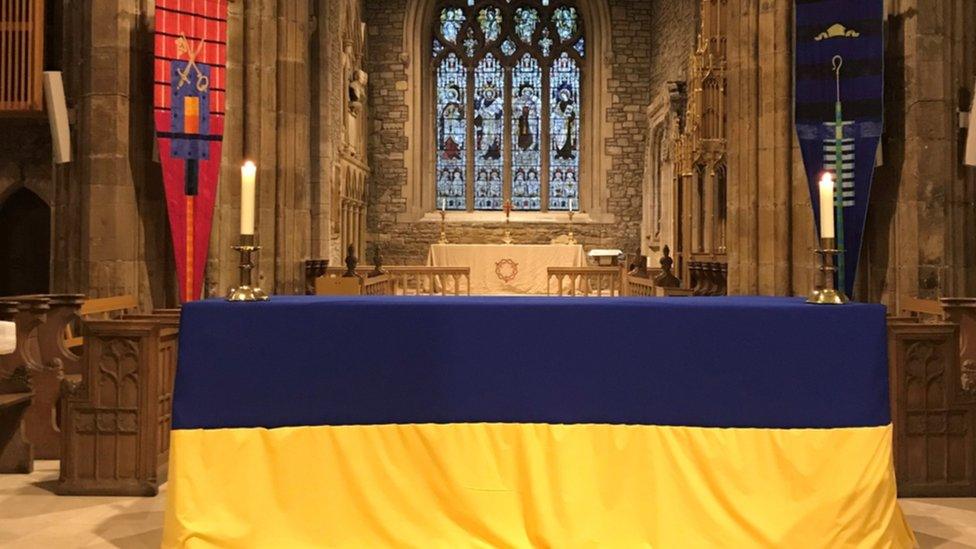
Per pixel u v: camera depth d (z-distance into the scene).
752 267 8.95
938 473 4.85
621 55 22.98
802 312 3.54
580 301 3.69
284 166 9.35
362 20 22.08
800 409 3.52
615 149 22.98
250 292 3.72
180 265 7.47
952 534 4.11
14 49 9.34
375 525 3.52
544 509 3.49
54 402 5.79
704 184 13.94
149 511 4.51
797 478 3.49
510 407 3.56
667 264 13.43
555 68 23.42
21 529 4.18
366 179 22.09
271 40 9.23
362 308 3.58
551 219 23.00
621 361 3.56
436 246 18.06
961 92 7.48
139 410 4.86
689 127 14.59
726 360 3.54
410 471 3.56
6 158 10.67
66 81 7.98
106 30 7.52
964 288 7.49
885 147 7.75
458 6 23.48
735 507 3.48
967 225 7.52
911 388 4.85
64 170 7.74
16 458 5.38
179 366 3.54
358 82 20.02
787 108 8.75
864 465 3.49
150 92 7.80
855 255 7.43
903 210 7.58
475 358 3.58
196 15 7.56
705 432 3.53
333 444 3.56
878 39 7.39
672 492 3.51
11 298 5.81
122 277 7.54
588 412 3.56
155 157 7.83
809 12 7.61
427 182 23.30
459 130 23.50
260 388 3.54
